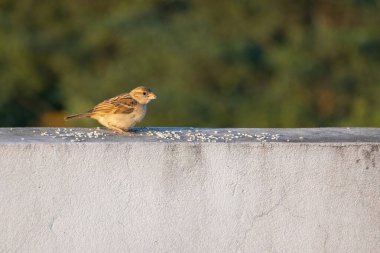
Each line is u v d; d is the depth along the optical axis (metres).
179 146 10.93
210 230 11.06
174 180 10.97
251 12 35.31
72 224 10.91
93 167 10.86
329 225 11.21
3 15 38.16
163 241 11.02
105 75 33.09
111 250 10.98
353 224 11.24
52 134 11.77
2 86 34.88
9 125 34.25
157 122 29.45
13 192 10.80
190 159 10.97
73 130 12.20
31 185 10.80
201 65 32.12
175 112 29.70
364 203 11.23
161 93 30.52
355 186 11.19
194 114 29.78
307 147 11.06
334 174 11.15
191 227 11.04
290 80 31.12
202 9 35.38
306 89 31.08
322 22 34.47
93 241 10.95
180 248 11.06
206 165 10.99
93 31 35.88
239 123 29.81
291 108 29.86
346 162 11.15
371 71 31.94
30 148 10.76
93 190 10.88
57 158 10.80
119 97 12.27
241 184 11.05
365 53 32.59
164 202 10.98
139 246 10.99
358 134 12.09
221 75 32.12
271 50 33.34
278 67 32.28
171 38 33.47
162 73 32.44
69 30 37.47
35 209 10.84
